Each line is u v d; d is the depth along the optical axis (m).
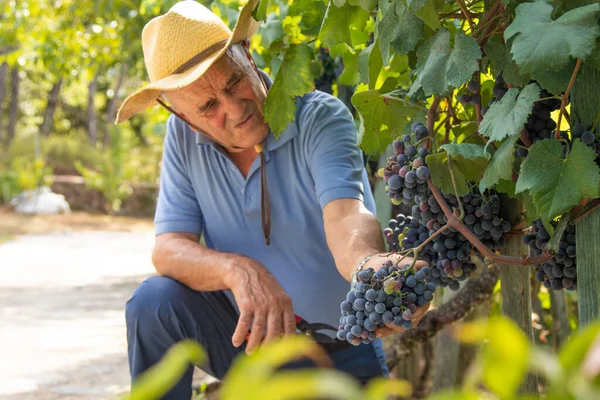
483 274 3.08
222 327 2.68
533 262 1.72
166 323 2.58
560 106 1.68
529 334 2.05
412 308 1.77
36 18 8.48
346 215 2.38
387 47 1.87
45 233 15.91
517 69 1.70
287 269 2.69
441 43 1.76
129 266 11.01
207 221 2.79
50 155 22.36
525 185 1.54
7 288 8.76
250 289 2.41
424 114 2.04
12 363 5.13
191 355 0.54
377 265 2.00
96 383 4.55
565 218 1.65
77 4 8.24
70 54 8.48
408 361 3.92
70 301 7.89
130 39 7.76
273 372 2.66
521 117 1.55
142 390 0.53
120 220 19.17
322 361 2.70
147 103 2.62
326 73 3.38
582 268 1.65
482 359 0.55
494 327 0.53
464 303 3.04
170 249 2.66
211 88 2.41
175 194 2.79
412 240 2.00
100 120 31.27
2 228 16.11
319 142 2.55
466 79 1.69
